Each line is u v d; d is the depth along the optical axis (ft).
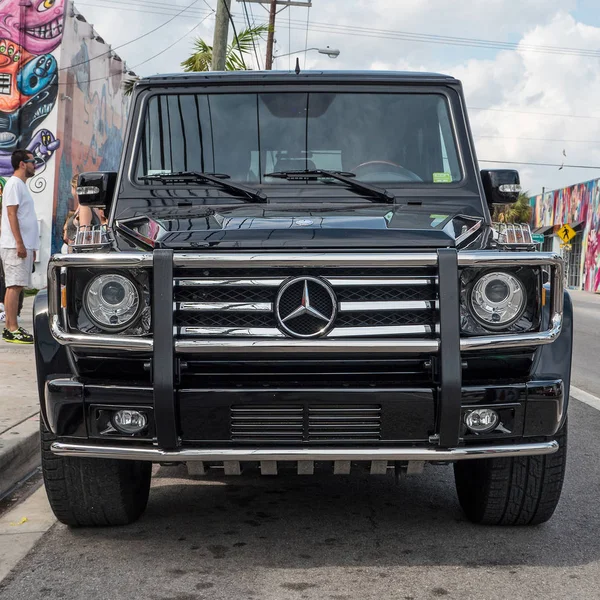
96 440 11.68
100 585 11.34
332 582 11.43
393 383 11.34
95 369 11.63
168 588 11.21
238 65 70.18
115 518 13.52
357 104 15.65
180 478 17.15
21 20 76.02
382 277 11.25
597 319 63.46
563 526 13.89
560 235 121.60
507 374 11.68
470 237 12.17
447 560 12.26
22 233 31.76
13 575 11.73
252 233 11.64
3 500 15.81
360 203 14.55
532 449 11.64
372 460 11.55
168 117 15.53
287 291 11.14
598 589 11.20
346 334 11.16
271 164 15.21
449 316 11.14
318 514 14.60
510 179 15.12
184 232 11.84
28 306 49.65
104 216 16.15
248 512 14.71
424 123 15.55
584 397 26.99
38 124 77.05
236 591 11.10
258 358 11.27
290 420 11.28
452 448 11.45
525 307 11.44
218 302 11.21
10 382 24.48
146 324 11.35
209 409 11.21
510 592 11.07
